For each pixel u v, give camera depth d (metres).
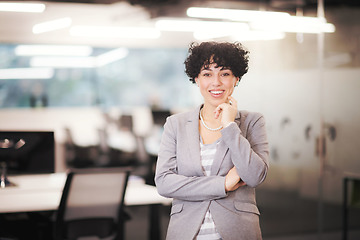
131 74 11.34
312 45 5.27
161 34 10.31
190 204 1.75
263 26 5.73
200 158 1.77
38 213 3.57
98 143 8.53
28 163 3.83
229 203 1.72
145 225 5.23
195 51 1.78
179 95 11.59
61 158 8.79
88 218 3.21
